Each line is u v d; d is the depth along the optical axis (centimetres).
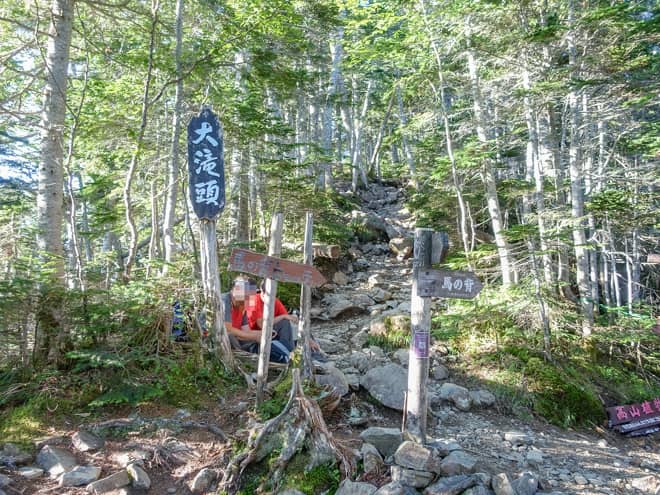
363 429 426
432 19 837
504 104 821
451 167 890
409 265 1178
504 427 508
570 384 590
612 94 761
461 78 869
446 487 331
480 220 1400
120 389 423
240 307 541
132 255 576
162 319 484
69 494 326
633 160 1100
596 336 709
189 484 343
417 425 371
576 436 528
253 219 1194
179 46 688
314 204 1113
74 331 474
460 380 596
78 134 733
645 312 837
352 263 1168
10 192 1036
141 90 763
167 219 691
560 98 843
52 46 554
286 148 991
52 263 477
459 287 367
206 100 802
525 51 750
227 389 455
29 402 416
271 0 673
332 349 668
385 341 673
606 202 750
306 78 945
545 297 674
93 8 626
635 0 764
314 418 369
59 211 538
